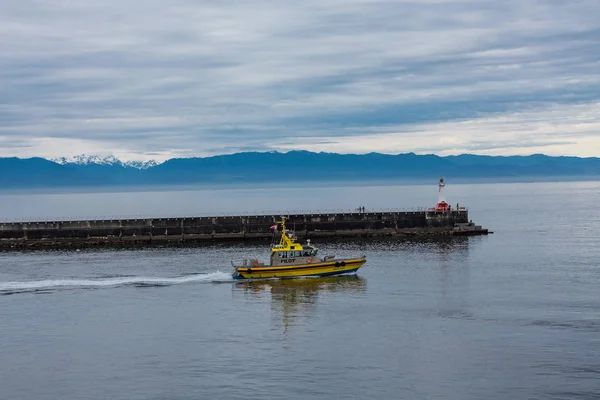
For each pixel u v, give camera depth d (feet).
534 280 284.61
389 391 165.58
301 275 295.07
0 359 191.11
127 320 227.81
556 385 167.43
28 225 420.36
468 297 254.27
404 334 207.72
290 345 199.11
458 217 468.34
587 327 210.59
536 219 623.36
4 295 264.11
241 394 165.17
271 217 441.68
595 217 642.63
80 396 166.30
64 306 246.88
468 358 185.88
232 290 271.69
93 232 426.10
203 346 199.41
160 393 166.91
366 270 314.35
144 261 350.02
